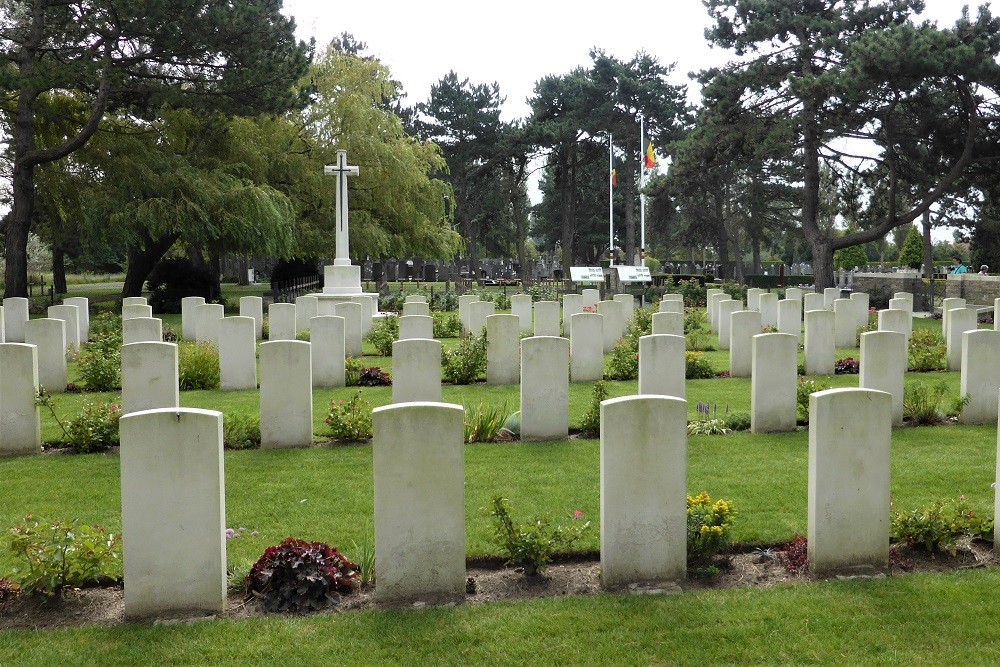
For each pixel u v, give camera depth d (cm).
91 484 865
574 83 5678
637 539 598
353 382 1479
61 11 2703
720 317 2052
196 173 3073
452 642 514
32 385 995
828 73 2984
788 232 6450
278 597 572
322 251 3719
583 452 990
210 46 2638
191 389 1449
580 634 522
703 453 978
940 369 1691
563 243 6475
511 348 1485
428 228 4116
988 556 654
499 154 6325
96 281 7781
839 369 1620
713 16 3531
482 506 783
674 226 7250
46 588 571
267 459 957
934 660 489
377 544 574
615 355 1639
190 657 500
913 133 3291
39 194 3139
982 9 2997
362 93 3759
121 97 2834
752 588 592
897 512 693
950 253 8856
